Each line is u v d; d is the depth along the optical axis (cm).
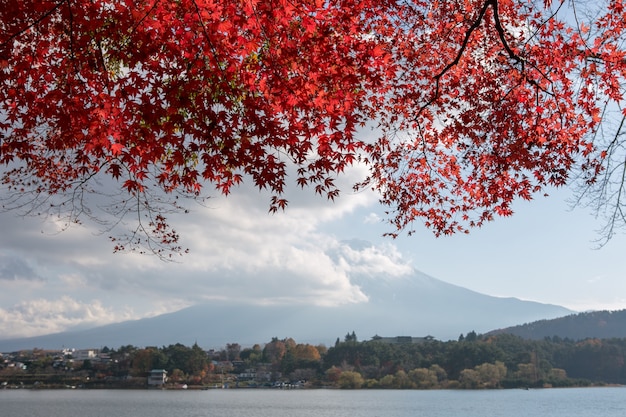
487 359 13200
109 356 17975
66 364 16800
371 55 823
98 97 743
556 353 14062
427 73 1242
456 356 13425
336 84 793
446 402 10950
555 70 1084
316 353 17188
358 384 12925
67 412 8250
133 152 779
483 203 1269
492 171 1223
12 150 859
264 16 716
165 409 9106
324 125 823
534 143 1127
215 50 740
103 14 739
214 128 764
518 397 12406
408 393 14612
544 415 8144
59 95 762
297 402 11125
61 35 807
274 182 793
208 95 763
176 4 731
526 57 1098
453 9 1186
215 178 887
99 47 749
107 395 12650
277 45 763
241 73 784
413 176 1312
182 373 15750
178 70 751
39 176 1070
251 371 17450
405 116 1263
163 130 765
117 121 743
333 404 10531
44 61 807
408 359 14138
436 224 1330
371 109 1218
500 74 1195
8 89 789
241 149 775
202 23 707
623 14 980
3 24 739
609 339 14812
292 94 768
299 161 798
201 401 11162
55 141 906
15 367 16625
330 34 799
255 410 9138
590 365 13438
